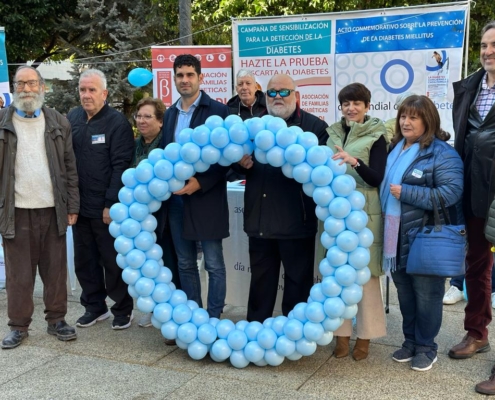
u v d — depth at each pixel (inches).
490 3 423.5
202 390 121.3
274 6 395.9
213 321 136.8
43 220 148.7
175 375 129.3
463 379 123.8
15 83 142.5
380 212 130.3
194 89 142.8
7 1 502.3
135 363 136.6
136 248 135.9
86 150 155.5
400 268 124.7
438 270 117.4
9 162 142.9
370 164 127.2
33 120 145.0
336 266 123.9
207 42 476.7
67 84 488.7
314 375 127.8
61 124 149.6
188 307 136.9
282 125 126.3
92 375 130.1
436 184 121.5
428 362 128.4
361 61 231.8
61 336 151.3
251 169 137.9
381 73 230.1
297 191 134.2
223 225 141.8
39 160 146.0
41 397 119.7
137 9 484.4
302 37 237.1
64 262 154.3
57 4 526.9
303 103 242.7
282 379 126.0
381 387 121.0
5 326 163.3
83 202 156.6
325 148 123.9
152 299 136.2
